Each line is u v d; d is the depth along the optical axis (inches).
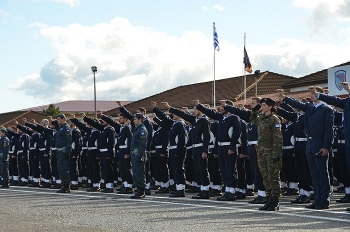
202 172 569.6
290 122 599.8
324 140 459.2
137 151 574.6
